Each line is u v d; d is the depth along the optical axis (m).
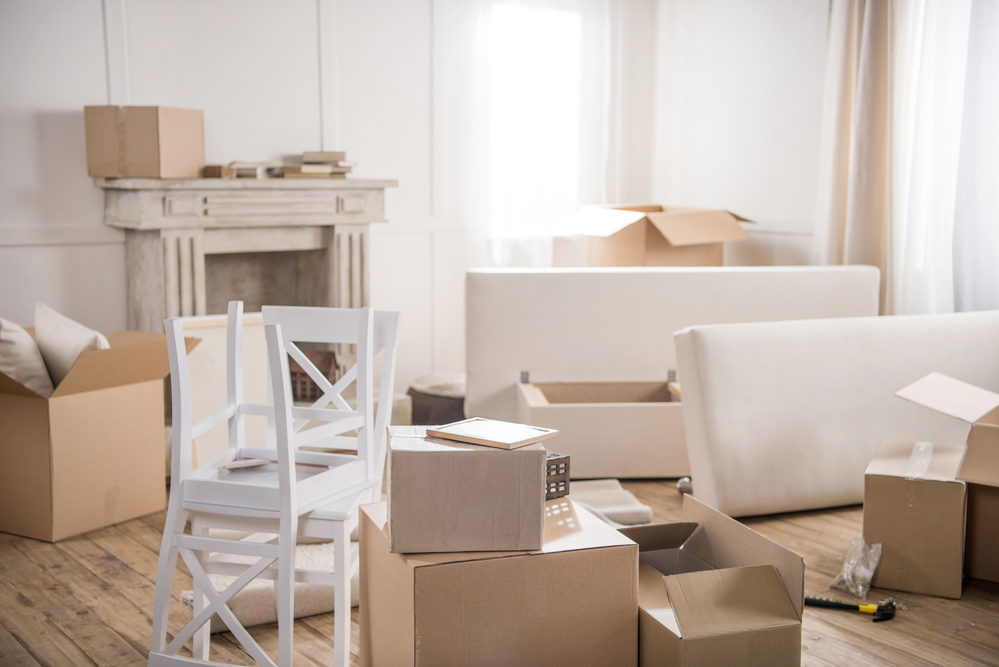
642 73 5.26
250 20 4.00
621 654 1.71
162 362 2.94
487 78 4.69
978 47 3.34
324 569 2.33
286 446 1.79
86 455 2.81
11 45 3.41
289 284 4.37
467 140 4.70
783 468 2.94
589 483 3.15
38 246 3.56
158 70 3.78
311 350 3.95
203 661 1.84
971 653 2.07
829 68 3.87
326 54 4.22
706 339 2.88
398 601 1.62
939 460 2.50
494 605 1.59
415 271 4.67
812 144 4.27
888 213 3.71
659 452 3.35
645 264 3.94
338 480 1.97
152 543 2.77
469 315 3.48
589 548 1.65
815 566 2.57
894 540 2.40
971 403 2.39
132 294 3.76
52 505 2.73
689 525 2.00
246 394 3.43
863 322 3.10
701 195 5.02
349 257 4.13
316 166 3.92
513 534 1.61
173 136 3.49
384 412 2.15
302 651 2.08
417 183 4.60
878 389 3.07
